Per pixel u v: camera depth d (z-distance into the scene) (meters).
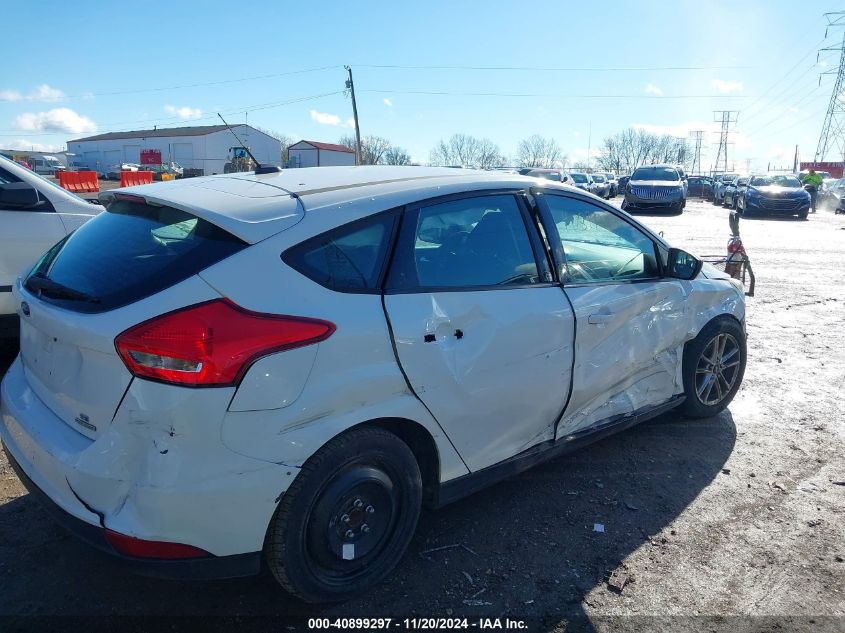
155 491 2.29
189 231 2.67
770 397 5.30
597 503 3.64
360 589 2.82
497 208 3.35
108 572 2.97
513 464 3.37
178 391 2.28
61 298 2.69
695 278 4.39
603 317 3.64
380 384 2.68
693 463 4.13
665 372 4.27
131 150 80.00
